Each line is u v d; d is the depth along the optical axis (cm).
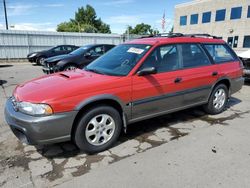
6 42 1884
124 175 284
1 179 277
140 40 435
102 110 330
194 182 269
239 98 640
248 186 261
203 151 339
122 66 375
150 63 375
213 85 469
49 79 358
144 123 450
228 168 296
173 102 409
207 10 3556
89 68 412
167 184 266
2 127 430
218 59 486
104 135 341
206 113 504
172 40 414
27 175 285
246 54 809
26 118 289
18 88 350
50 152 340
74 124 315
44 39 2042
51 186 264
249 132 406
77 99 304
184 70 416
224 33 3362
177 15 4103
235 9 3175
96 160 319
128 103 351
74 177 281
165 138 385
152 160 317
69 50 1689
